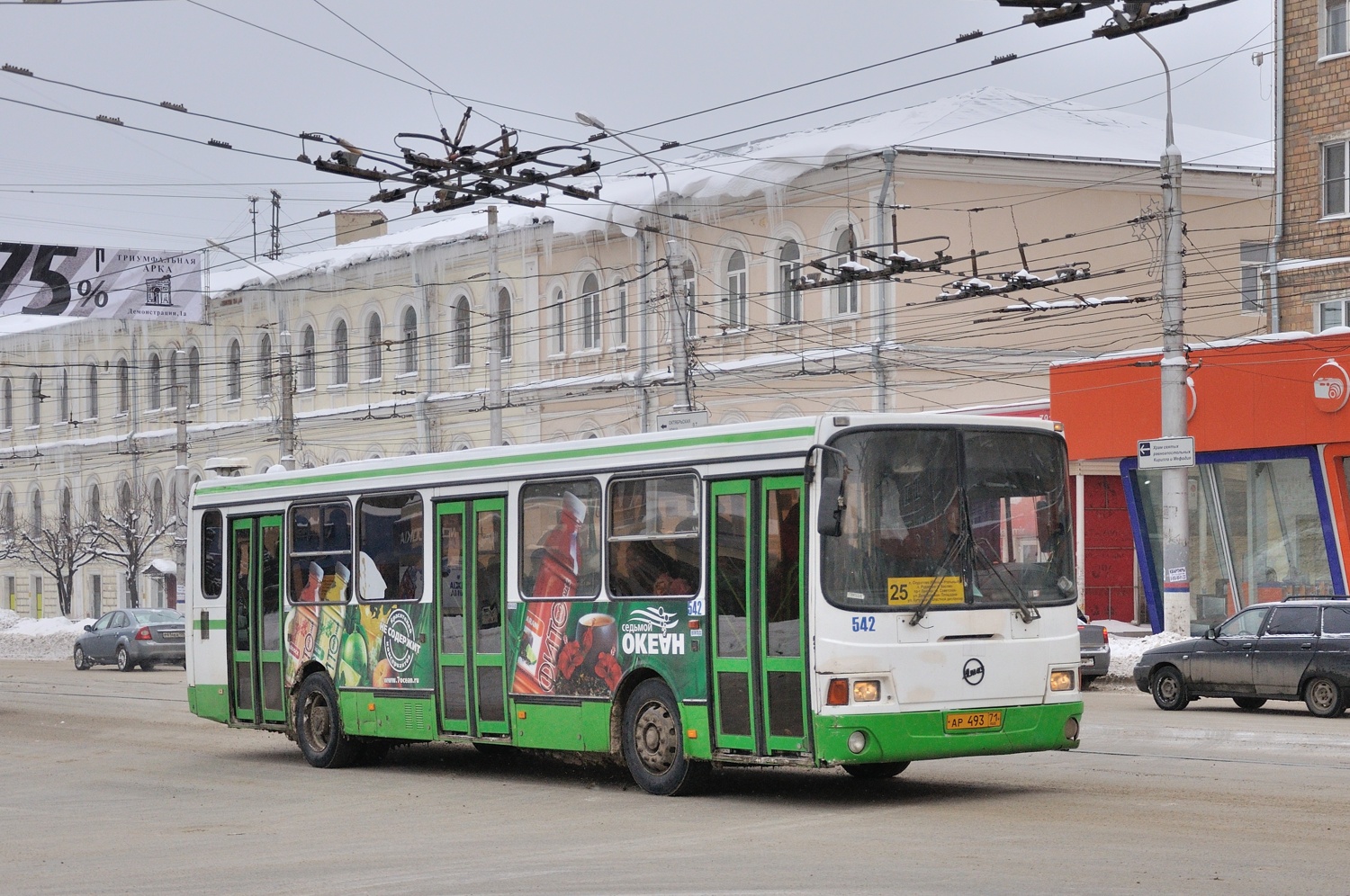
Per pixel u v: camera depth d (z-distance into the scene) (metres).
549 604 15.16
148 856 11.93
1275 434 31.28
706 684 13.59
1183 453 27.94
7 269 38.34
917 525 12.98
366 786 16.17
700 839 11.67
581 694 14.78
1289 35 35.88
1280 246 36.12
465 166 19.84
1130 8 14.23
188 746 21.00
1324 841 10.70
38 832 13.47
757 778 15.26
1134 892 9.02
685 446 13.99
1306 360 30.81
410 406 51.22
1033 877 9.55
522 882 10.16
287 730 18.52
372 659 17.23
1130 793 13.40
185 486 51.38
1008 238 40.50
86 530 61.66
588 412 45.78
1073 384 35.38
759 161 41.59
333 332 55.06
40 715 26.39
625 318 44.81
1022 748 13.17
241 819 13.96
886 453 12.96
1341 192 35.19
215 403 59.62
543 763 17.89
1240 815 11.95
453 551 16.31
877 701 12.60
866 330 39.25
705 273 42.78
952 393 39.59
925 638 12.81
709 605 13.61
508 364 48.59
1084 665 27.66
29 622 56.91
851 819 12.43
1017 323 40.38
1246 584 32.50
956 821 12.02
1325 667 21.28
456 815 13.73
